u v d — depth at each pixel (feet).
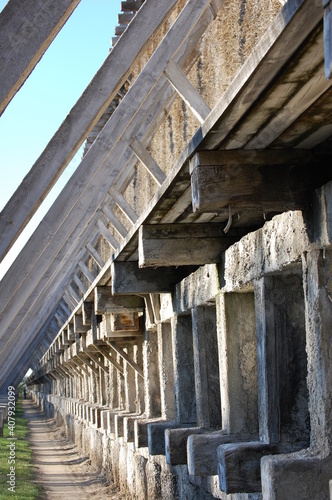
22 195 22.43
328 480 15.39
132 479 41.06
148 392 35.70
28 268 29.09
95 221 44.45
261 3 41.78
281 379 18.42
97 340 46.78
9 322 34.60
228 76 45.52
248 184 15.30
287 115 13.38
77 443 76.89
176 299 28.58
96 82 23.08
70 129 22.80
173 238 22.79
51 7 15.10
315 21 10.45
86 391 73.72
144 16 23.39
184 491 28.53
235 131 14.21
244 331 21.95
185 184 18.02
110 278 33.55
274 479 15.33
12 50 15.01
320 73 11.76
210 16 28.63
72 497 45.62
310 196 15.43
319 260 15.30
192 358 28.86
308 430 18.39
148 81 30.01
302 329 18.61
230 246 22.31
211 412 25.12
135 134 32.19
